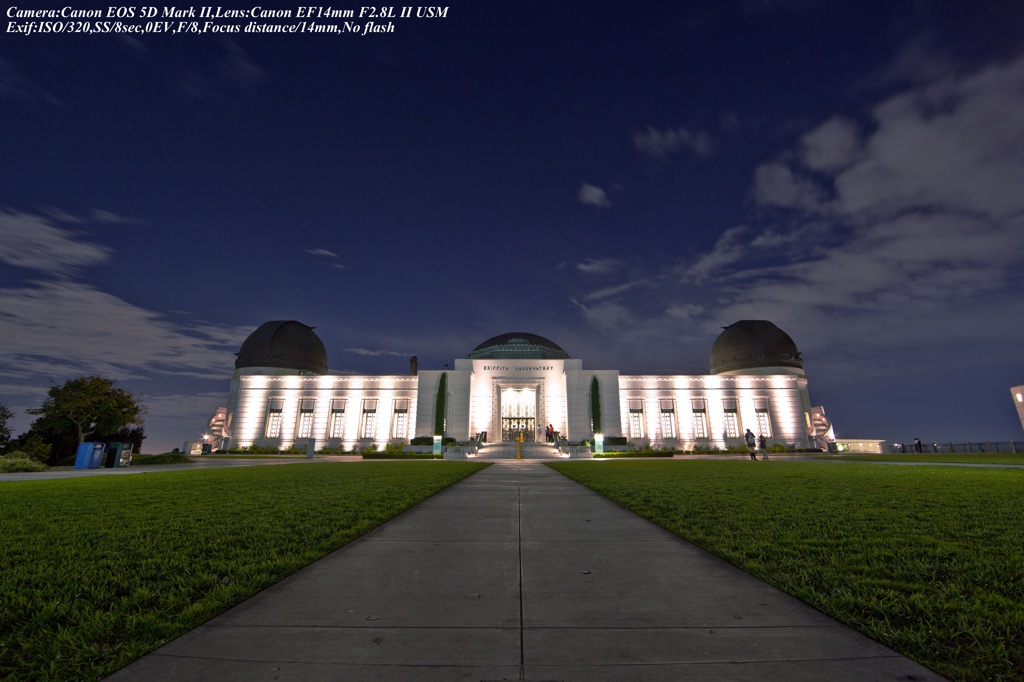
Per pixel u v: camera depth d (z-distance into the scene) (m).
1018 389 47.62
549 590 4.69
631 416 50.72
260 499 10.54
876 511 8.55
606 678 3.07
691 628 3.82
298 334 57.28
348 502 10.00
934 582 4.67
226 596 4.34
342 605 4.30
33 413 34.44
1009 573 4.88
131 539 6.58
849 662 3.26
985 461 26.06
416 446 45.97
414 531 7.39
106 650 3.40
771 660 3.29
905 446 52.88
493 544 6.54
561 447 41.69
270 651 3.44
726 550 5.95
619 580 4.99
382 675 3.11
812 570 5.10
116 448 25.42
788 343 57.50
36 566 5.29
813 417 52.09
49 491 12.26
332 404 50.84
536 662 3.28
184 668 3.20
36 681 3.04
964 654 3.29
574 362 51.84
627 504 9.88
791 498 10.45
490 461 31.91
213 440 50.31
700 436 50.25
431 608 4.23
